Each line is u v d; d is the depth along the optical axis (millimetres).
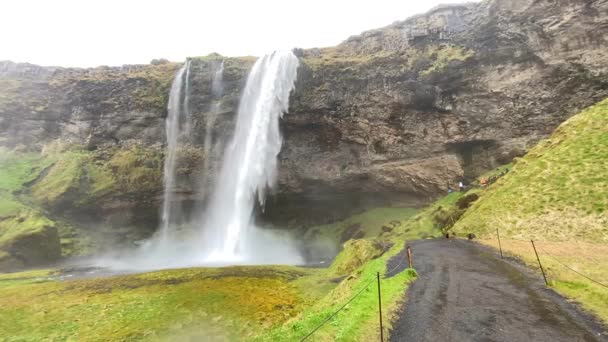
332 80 66812
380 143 65188
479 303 13219
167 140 77000
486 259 21781
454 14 67875
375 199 72188
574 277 15430
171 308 24859
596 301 12367
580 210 25031
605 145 29719
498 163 55469
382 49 76000
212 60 77438
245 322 21203
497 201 33875
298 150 70188
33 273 49188
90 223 74125
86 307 26453
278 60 71062
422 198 65062
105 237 72812
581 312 11742
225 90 73812
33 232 59281
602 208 23750
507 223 29328
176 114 76625
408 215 63438
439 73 59312
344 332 10438
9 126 85000
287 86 68500
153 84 81312
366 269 21625
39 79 94188
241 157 71250
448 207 47156
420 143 62250
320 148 69688
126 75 86938
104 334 20938
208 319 22219
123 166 75375
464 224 35219
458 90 58344
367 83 64812
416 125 62281
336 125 66750
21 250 57344
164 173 74312
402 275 17672
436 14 69750
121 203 73562
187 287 30625
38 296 31234
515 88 53688
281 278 33344
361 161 67312
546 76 50969
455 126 59062
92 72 95625
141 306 25812
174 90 77938
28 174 77938
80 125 82812
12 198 70750
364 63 66625
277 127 69562
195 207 75438
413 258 23312
